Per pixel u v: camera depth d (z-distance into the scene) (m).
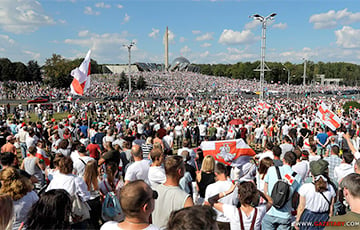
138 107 33.38
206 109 34.56
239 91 80.38
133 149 5.00
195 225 1.84
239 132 13.87
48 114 27.77
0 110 26.75
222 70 149.00
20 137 11.49
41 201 2.78
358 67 136.50
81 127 13.09
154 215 3.24
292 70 125.56
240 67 133.62
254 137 16.41
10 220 2.88
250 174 5.87
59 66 81.56
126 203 2.39
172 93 66.75
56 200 2.77
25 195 3.66
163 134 11.60
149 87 79.25
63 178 4.09
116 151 5.51
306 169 5.87
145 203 2.43
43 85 80.44
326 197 4.06
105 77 94.25
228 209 3.31
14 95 52.81
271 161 4.98
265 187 4.57
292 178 4.31
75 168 5.90
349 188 2.39
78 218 4.09
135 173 4.80
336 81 123.88
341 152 10.10
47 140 12.84
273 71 116.44
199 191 4.95
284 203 4.03
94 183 4.67
